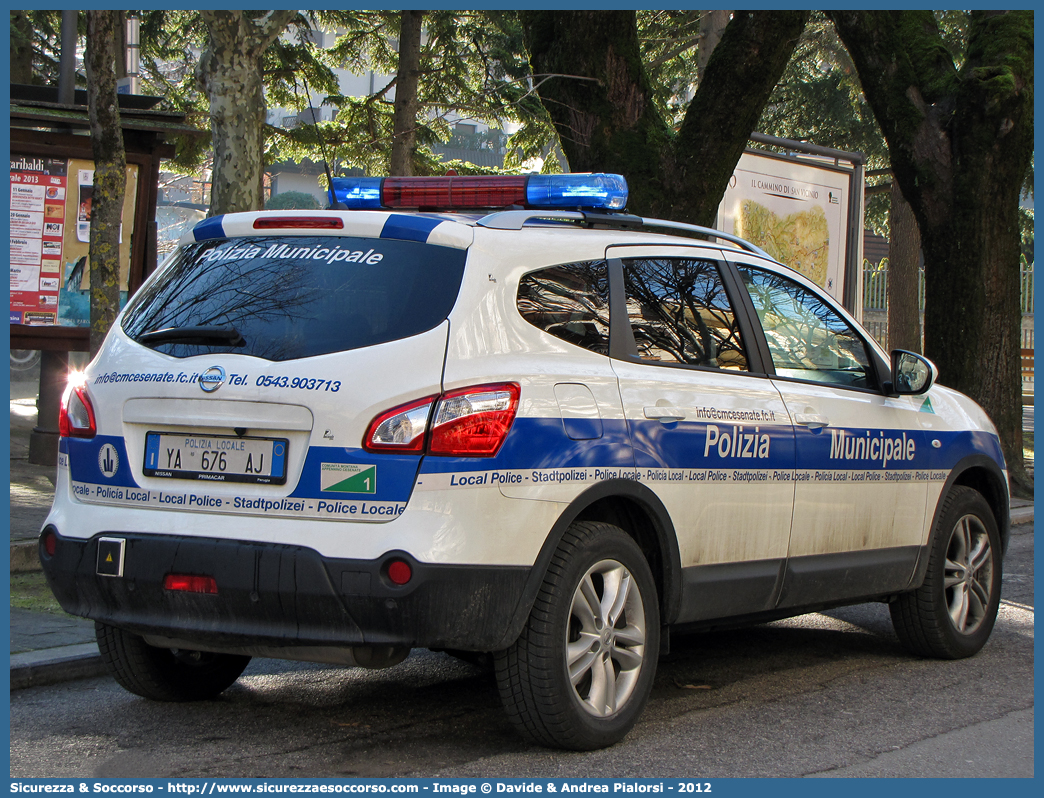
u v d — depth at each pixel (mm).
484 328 3990
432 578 3688
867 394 5668
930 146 13008
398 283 4031
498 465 3852
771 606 5039
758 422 4906
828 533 5277
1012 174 12859
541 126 18453
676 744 4316
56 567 4191
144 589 3982
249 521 3875
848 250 14219
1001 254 12961
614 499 4383
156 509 4055
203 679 4816
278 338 4027
